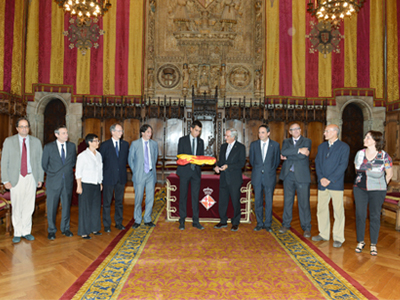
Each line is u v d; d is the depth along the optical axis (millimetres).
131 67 10344
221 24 10789
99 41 10297
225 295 2570
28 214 4152
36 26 9898
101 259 3393
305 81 10445
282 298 2531
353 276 3033
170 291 2631
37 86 9883
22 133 4027
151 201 4883
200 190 5285
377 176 3658
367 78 10336
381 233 4824
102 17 10312
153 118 10352
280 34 10477
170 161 10250
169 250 3729
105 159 4562
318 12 7723
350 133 10672
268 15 10508
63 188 4250
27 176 4098
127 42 10367
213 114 10242
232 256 3539
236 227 4723
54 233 4242
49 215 4199
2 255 3549
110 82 10281
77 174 4133
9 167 3959
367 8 10352
